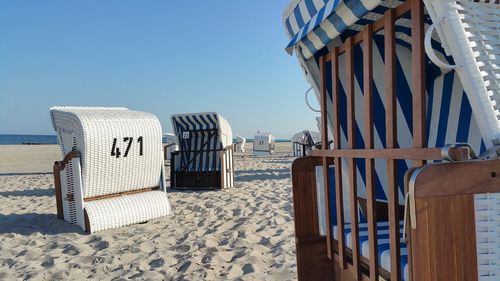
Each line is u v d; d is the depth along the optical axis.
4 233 5.26
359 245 2.03
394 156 1.62
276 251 4.18
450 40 1.33
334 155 2.19
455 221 1.24
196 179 9.09
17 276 3.71
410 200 1.24
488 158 1.27
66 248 4.54
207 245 4.51
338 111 2.18
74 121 5.55
